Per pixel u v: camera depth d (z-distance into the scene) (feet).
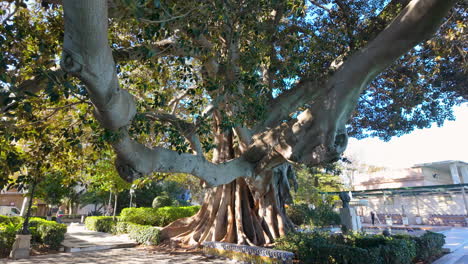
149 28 15.66
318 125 22.04
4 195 113.70
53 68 20.02
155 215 53.88
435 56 30.53
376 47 20.61
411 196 87.20
